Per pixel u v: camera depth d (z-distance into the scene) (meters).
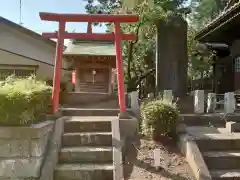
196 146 5.74
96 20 7.11
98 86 12.20
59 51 7.07
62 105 10.03
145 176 5.23
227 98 8.49
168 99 7.59
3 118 5.27
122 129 6.77
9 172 5.20
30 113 5.40
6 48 11.84
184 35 10.56
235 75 14.27
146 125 6.50
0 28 11.77
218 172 5.55
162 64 10.44
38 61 12.43
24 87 5.56
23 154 5.24
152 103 6.63
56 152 5.65
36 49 12.45
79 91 12.14
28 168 5.21
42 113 6.23
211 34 13.77
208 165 5.77
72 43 13.34
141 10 12.35
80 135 6.23
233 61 14.59
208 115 8.23
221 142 6.34
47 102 6.62
